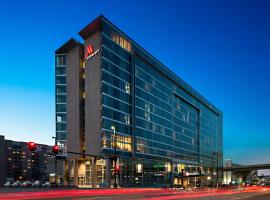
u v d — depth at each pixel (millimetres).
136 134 108500
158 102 126938
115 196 43875
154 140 120562
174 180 134750
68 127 106312
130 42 110125
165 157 128500
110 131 96375
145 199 37281
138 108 111250
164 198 40188
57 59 111500
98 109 94875
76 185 97125
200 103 179625
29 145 43031
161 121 128250
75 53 106625
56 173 106562
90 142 96562
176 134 143625
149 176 113875
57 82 110562
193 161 161750
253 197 47656
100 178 93875
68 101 107375
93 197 40406
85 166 100625
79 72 104938
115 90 100625
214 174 192625
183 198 41312
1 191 55281
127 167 102000
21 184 105375
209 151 189500
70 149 104250
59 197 39000
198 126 174500
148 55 120188
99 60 96312
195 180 158125
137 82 112125
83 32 101562
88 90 99250
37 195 42156
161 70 129750
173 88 143500
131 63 110000
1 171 199875
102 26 97188
